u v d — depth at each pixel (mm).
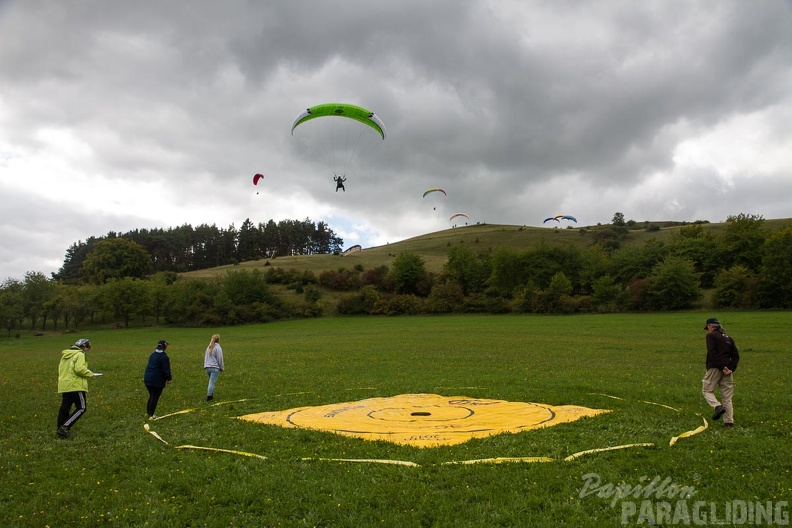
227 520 8062
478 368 28156
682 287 78562
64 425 13766
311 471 10047
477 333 58250
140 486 9570
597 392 19328
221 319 91188
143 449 12148
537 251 106312
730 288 77062
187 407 18234
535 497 8469
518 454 10820
